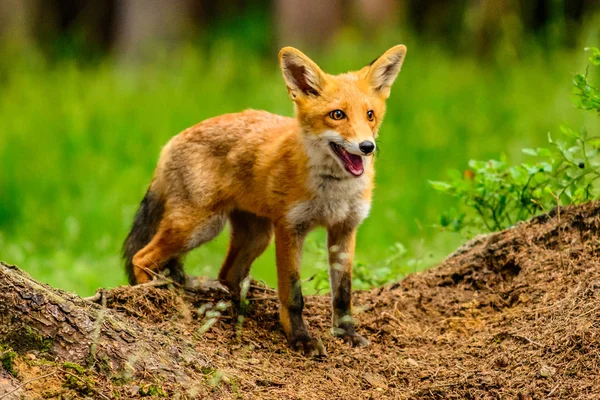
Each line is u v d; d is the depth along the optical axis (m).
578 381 7.46
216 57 28.27
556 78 23.12
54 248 17.47
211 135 10.14
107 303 8.45
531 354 8.02
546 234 9.98
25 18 32.38
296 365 8.31
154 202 10.62
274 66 28.98
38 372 6.66
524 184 10.84
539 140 19.81
